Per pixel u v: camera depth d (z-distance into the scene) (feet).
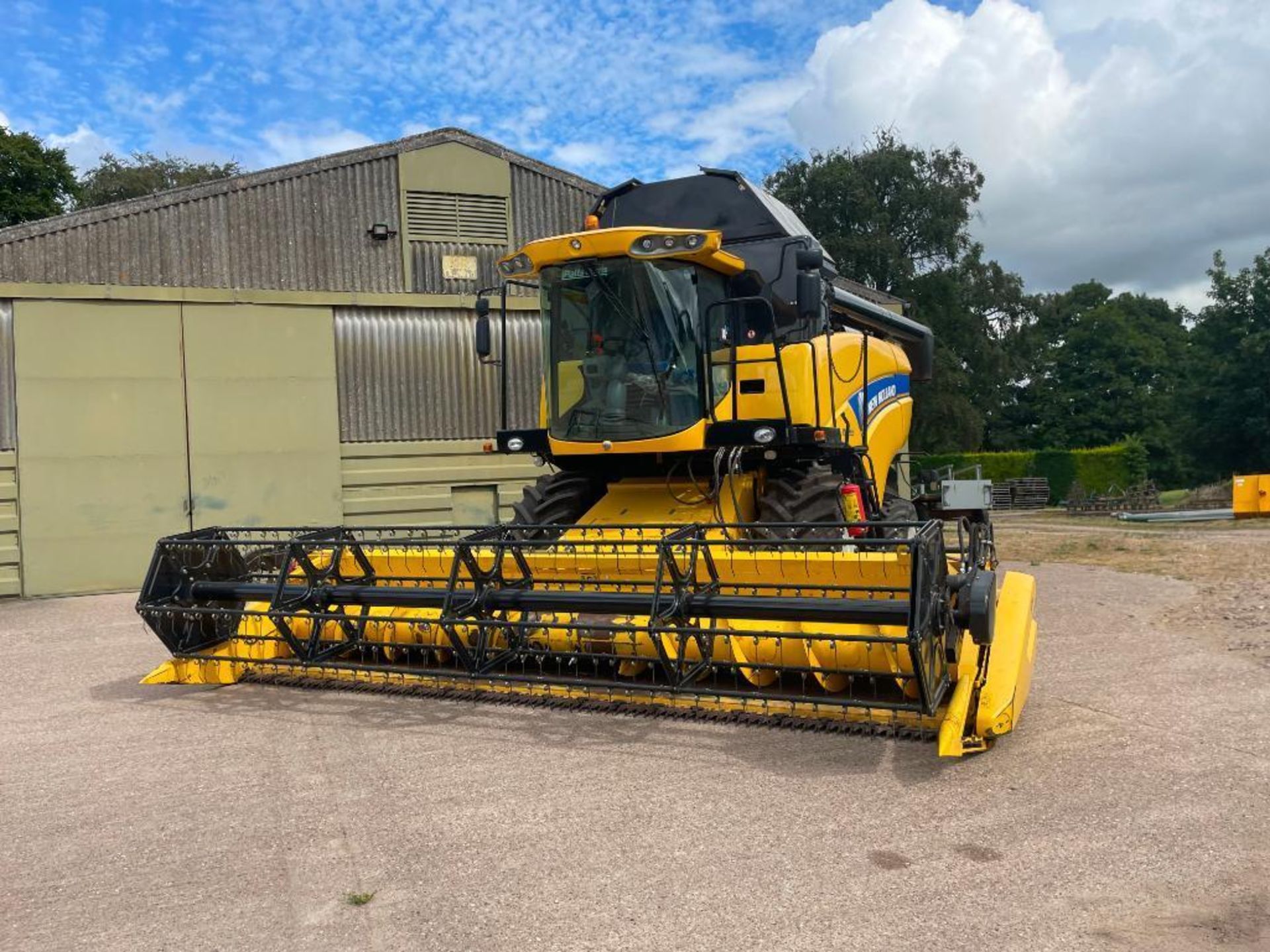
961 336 143.43
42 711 23.57
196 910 12.43
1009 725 17.51
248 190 49.93
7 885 13.39
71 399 46.24
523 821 15.14
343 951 11.25
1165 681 23.13
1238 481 77.15
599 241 24.17
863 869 13.09
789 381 25.66
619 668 20.85
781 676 19.20
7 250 44.96
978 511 41.01
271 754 18.99
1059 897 12.10
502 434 26.91
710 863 13.42
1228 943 10.89
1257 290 153.17
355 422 51.98
